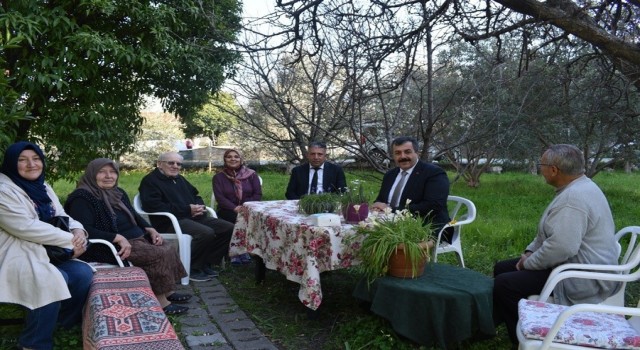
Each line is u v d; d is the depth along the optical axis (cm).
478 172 1314
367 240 341
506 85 687
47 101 551
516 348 322
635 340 238
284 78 686
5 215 296
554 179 329
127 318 266
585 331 247
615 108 796
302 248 366
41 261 302
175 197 529
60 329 337
